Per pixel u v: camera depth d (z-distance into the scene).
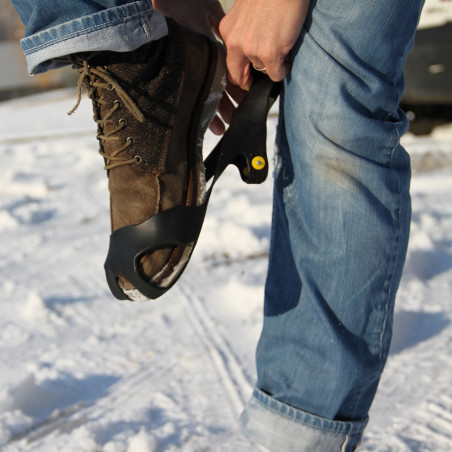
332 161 1.07
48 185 5.20
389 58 1.07
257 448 1.52
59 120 10.35
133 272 1.11
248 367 1.95
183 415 1.71
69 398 1.88
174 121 1.17
